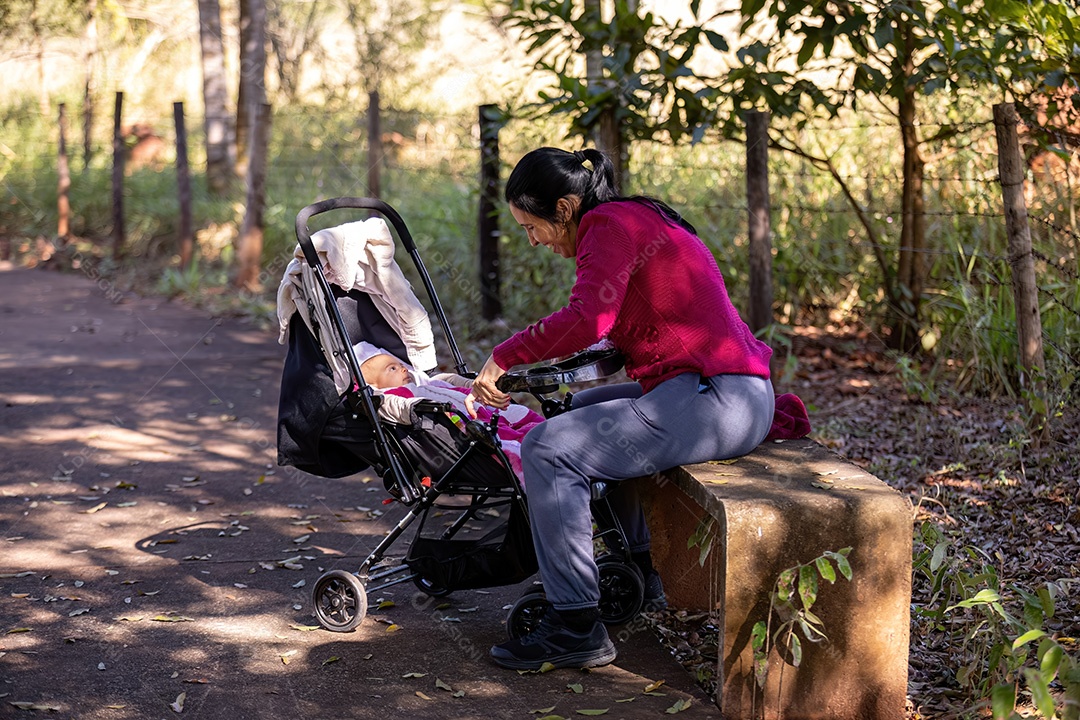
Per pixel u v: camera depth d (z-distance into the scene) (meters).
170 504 4.88
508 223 8.13
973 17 5.56
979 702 2.95
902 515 2.97
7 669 3.31
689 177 7.97
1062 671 2.71
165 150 16.08
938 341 6.53
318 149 12.95
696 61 9.34
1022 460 4.82
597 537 3.65
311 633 3.61
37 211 14.22
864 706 3.04
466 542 3.60
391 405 3.53
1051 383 5.19
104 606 3.80
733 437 3.24
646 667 3.38
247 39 12.81
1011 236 5.12
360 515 4.75
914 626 3.54
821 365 6.78
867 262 7.29
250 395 6.80
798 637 3.00
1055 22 5.18
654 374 3.27
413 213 9.89
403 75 15.03
